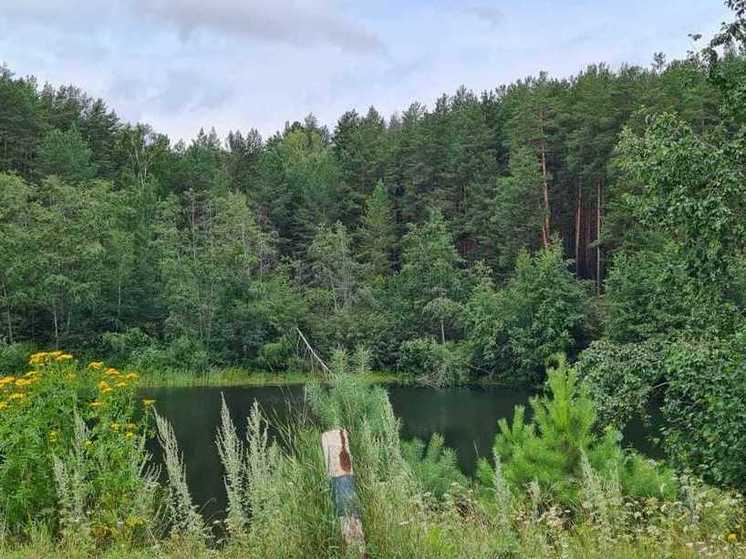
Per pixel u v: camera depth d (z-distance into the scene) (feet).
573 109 169.58
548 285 116.78
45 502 19.70
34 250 122.21
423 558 10.96
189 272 135.13
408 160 198.39
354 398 13.09
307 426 12.62
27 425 20.17
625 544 15.78
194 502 34.99
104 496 19.06
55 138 172.35
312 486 11.44
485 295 124.77
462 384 119.03
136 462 20.83
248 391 101.96
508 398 96.73
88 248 125.49
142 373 119.55
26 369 112.06
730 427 24.95
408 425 70.79
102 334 128.47
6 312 120.37
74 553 16.47
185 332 131.64
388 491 12.03
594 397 30.58
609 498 17.26
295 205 197.88
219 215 153.17
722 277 28.53
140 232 145.38
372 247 170.09
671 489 19.51
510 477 20.77
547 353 112.78
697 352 26.94
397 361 128.26
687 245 28.96
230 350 132.98
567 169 163.84
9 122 176.55
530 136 164.86
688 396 28.73
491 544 13.26
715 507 18.31
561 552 14.74
